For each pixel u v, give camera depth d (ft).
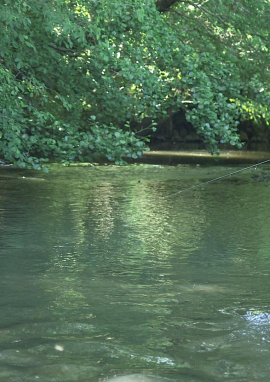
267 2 69.72
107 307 19.69
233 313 19.15
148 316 18.72
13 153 38.40
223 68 53.72
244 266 26.25
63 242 30.89
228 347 15.96
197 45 67.87
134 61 46.96
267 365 14.70
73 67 46.03
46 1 39.06
